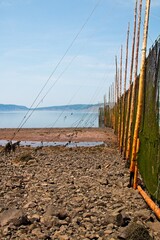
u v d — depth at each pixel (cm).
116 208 975
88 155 2584
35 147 3212
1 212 912
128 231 697
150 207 917
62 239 718
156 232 766
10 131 5553
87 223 823
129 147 1773
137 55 1554
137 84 1559
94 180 1455
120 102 2950
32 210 943
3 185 1312
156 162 848
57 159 2306
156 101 867
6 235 736
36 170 1775
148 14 1147
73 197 1108
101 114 8894
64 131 5366
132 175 1258
